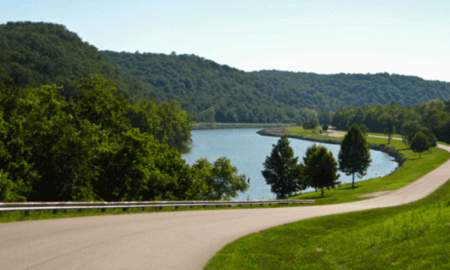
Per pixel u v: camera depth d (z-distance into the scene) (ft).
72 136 147.84
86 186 155.84
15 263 49.14
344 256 62.49
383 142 622.95
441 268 46.78
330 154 241.14
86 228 75.51
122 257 55.62
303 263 61.62
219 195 232.12
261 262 60.59
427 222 71.05
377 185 251.80
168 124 424.46
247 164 387.75
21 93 162.61
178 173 192.75
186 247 65.72
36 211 90.07
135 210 115.14
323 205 167.73
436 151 453.17
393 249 59.47
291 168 264.31
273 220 105.70
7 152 137.80
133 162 167.53
